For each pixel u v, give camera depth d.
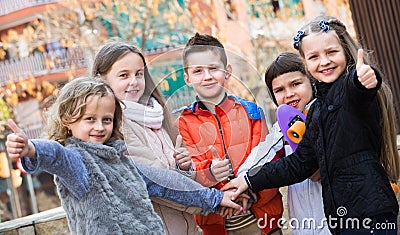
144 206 2.93
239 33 15.35
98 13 14.49
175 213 3.34
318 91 3.11
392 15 5.74
